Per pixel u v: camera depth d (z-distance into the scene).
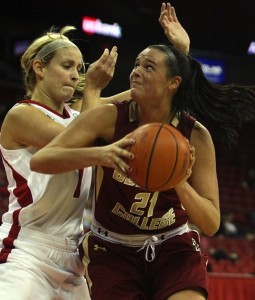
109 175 2.93
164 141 2.51
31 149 3.26
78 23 21.09
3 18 21.08
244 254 13.37
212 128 3.22
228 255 12.18
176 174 2.53
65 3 20.31
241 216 16.88
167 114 2.96
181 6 20.11
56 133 3.11
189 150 2.58
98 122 2.88
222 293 7.56
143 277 3.10
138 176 2.51
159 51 2.87
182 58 2.93
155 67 2.83
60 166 2.70
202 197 2.94
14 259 3.16
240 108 3.17
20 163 3.25
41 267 3.18
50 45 3.32
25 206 3.24
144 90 2.84
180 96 2.96
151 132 2.53
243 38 22.19
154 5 20.16
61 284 3.29
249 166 20.80
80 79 3.62
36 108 3.23
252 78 23.58
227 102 3.15
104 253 3.12
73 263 3.31
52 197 3.22
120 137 2.91
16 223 3.26
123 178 2.90
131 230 3.05
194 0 19.78
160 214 3.01
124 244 3.10
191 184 3.04
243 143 21.89
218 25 21.22
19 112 3.20
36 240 3.21
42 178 3.23
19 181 3.27
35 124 3.15
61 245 3.26
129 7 20.38
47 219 3.24
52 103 3.36
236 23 21.06
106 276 3.04
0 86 20.52
